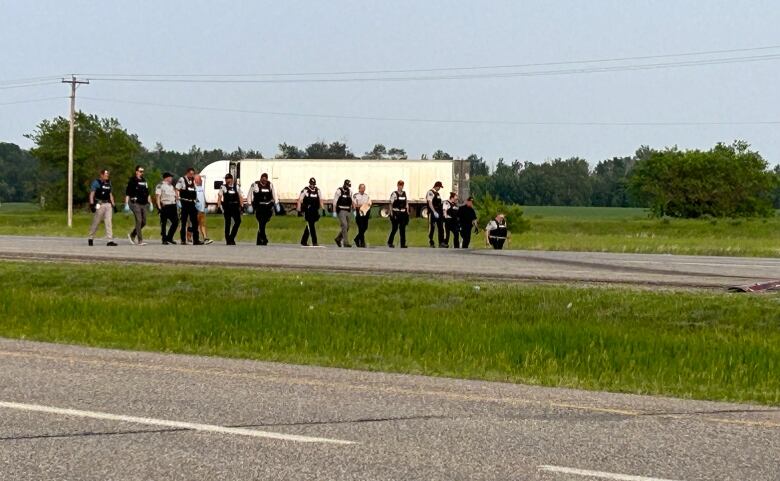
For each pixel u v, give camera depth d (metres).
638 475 6.77
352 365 11.45
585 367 12.06
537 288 17.59
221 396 9.18
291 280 18.83
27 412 8.35
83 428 7.83
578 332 14.03
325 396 9.28
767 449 7.52
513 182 189.62
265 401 8.99
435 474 6.68
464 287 17.73
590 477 6.69
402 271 20.41
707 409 9.04
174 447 7.29
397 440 7.59
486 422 8.27
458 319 15.62
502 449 7.38
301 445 7.39
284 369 10.81
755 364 12.12
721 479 6.70
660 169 107.69
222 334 14.26
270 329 14.59
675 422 8.41
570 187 188.12
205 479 6.50
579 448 7.45
